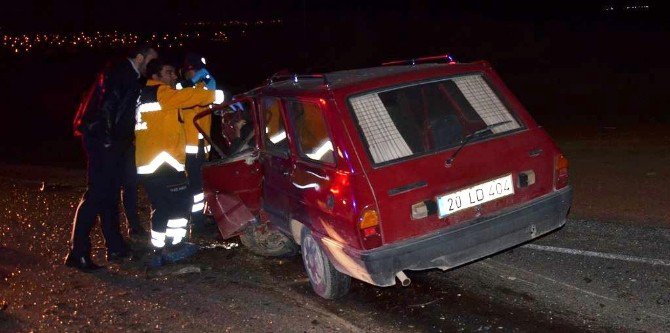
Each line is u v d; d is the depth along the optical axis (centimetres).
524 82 1775
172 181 650
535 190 498
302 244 558
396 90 505
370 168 460
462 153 478
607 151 957
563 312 475
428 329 473
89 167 657
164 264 661
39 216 887
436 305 510
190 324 523
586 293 500
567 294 502
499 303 501
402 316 498
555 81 1733
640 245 579
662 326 442
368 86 496
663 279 509
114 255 695
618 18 2950
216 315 536
